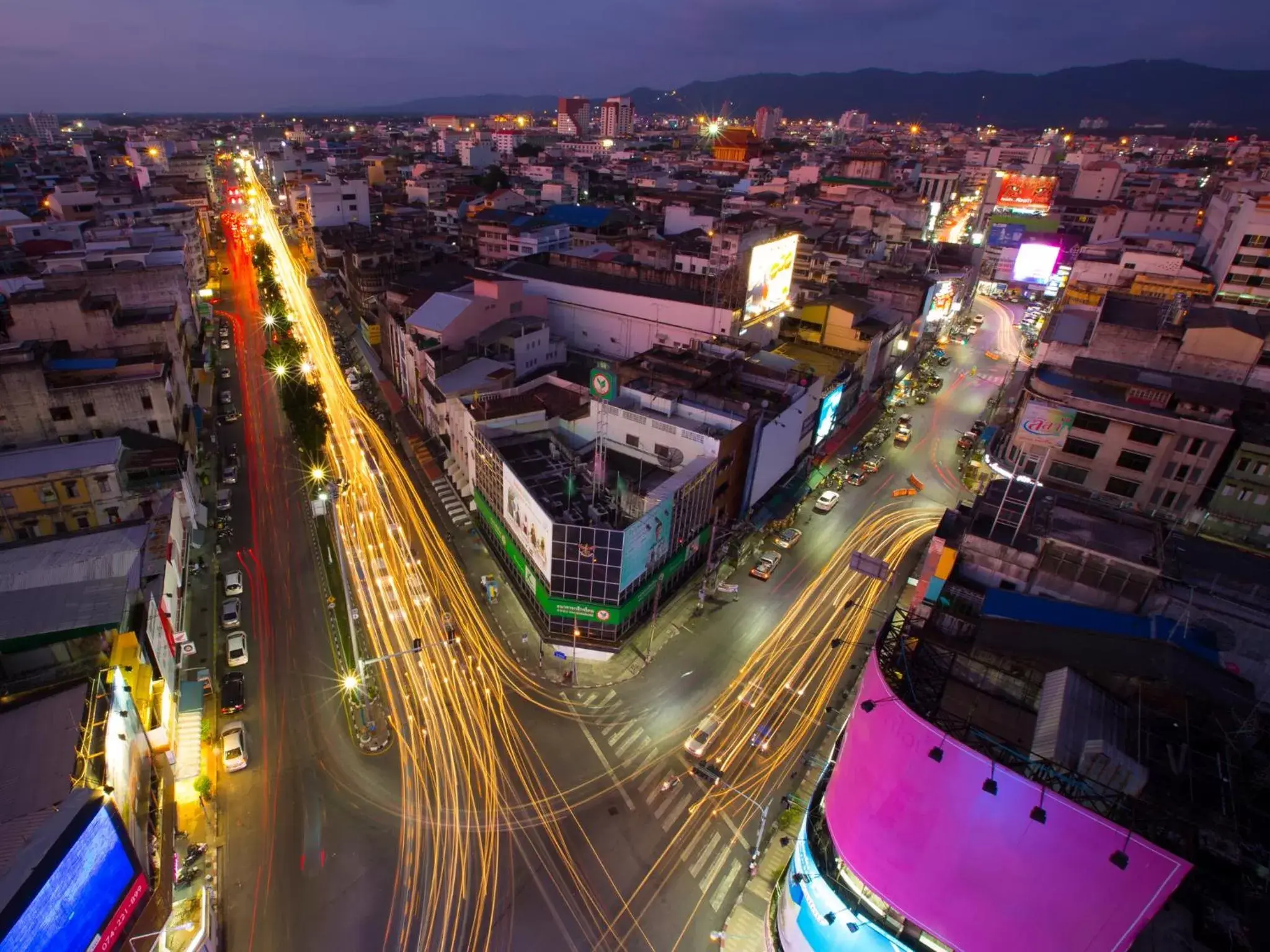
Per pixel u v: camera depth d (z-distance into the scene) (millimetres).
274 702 53688
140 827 33969
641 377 76188
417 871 42812
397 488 82938
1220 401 68188
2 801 27781
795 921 35500
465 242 163250
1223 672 31578
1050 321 99875
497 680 57188
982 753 26594
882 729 29938
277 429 94750
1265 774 27562
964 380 125938
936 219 189375
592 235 158000
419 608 64125
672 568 62906
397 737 51594
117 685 35562
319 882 41812
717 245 121938
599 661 59594
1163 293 109812
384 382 109188
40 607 42000
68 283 90062
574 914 41094
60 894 25781
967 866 27609
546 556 56562
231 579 64250
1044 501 47750
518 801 47500
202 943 36375
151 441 70500
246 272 168750
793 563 74188
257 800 46375
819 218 168500
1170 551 48312
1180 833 24750
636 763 50844
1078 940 26203
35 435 67312
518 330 93312
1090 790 25969
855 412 103625
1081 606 39094
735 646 62156
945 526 47188
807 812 36875
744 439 67812
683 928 40812
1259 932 25781
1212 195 179000
